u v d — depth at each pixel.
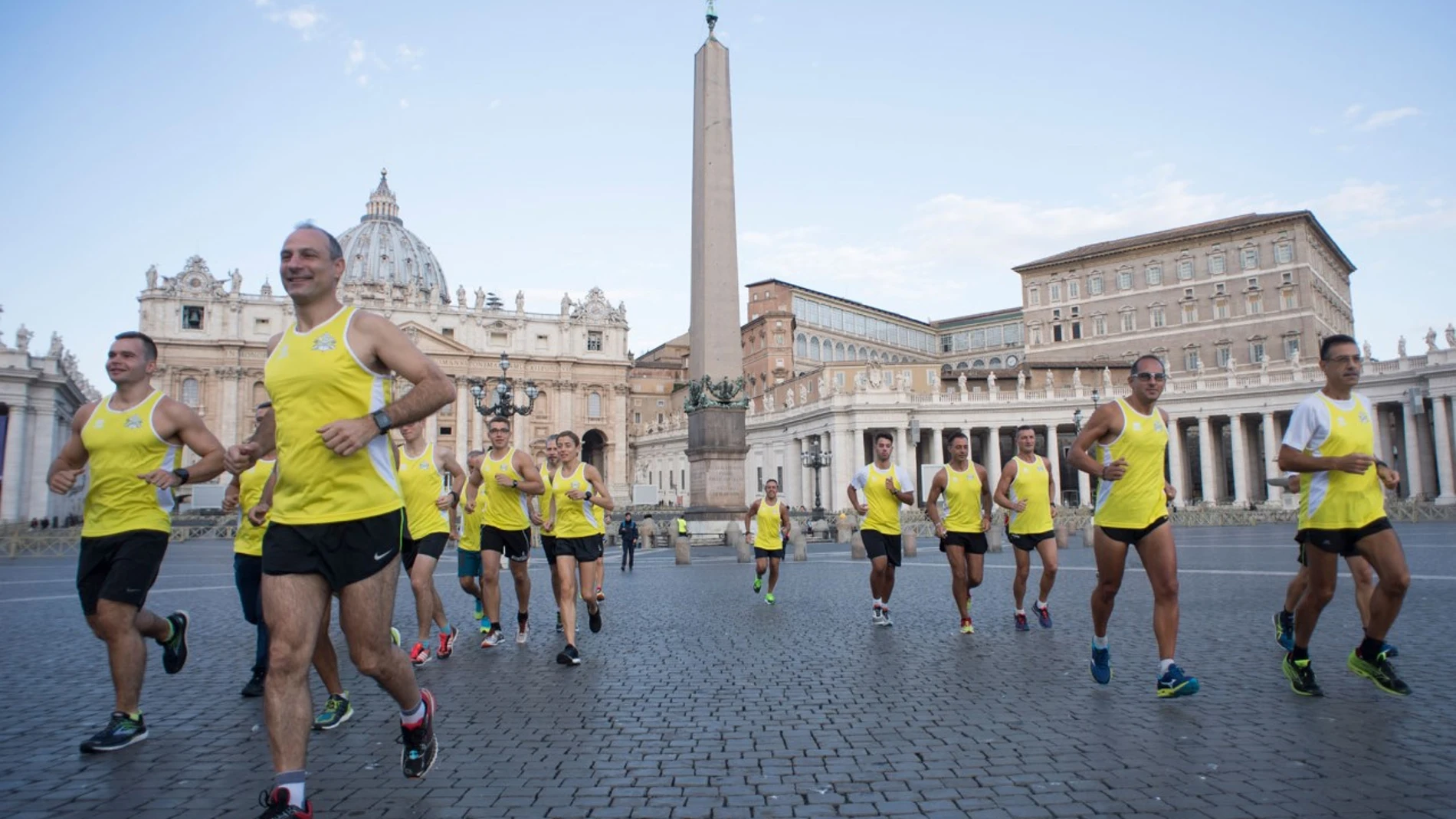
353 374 3.78
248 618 6.78
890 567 9.77
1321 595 5.80
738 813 3.92
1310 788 4.10
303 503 3.72
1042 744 4.94
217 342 86.25
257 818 3.92
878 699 6.16
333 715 5.68
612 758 4.82
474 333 95.62
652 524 31.98
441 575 19.31
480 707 6.13
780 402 75.19
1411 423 52.31
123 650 5.23
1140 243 82.00
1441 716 5.34
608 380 100.38
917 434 53.56
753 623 10.33
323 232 3.96
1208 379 62.88
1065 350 86.75
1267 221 75.12
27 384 56.28
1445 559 16.94
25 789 4.35
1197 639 8.42
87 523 5.34
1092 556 21.75
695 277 27.08
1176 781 4.23
